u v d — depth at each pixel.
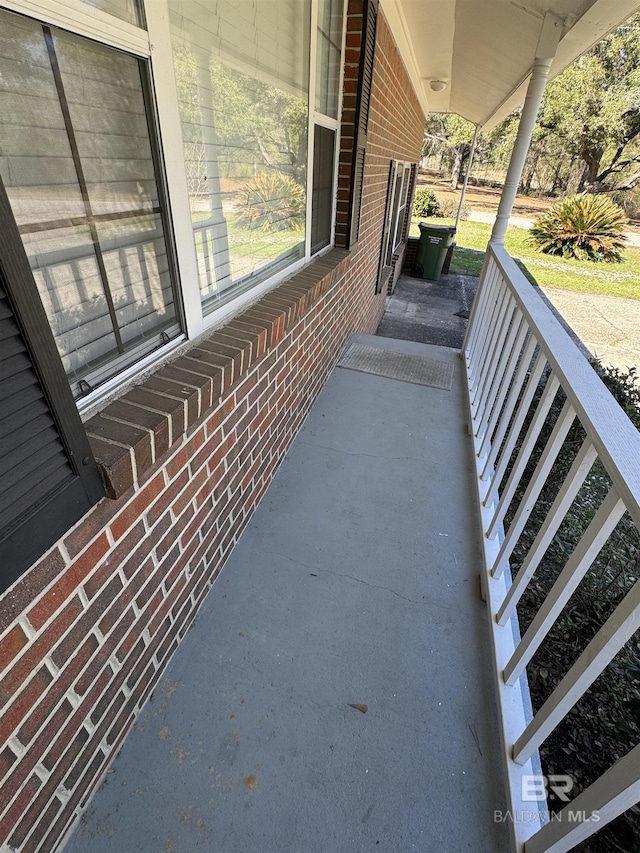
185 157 1.31
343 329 3.51
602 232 12.98
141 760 1.20
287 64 1.89
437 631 1.58
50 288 0.95
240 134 1.61
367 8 2.47
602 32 2.41
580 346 6.95
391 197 5.45
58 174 0.90
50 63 0.83
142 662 1.27
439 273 10.29
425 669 1.46
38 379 0.71
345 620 1.59
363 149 3.02
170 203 1.23
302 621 1.58
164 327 1.35
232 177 1.61
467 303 8.64
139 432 1.02
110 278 1.10
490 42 3.43
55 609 0.89
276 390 2.01
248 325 1.65
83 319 1.04
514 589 1.42
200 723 1.29
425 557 1.86
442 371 3.43
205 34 1.29
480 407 2.66
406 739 1.29
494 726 1.33
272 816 1.12
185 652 1.46
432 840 1.10
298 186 2.27
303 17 1.96
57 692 0.94
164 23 1.07
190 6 1.20
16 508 0.71
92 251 1.03
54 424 0.76
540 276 11.41
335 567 1.79
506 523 2.53
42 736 0.92
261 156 1.81
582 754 1.42
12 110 0.79
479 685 1.43
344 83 2.67
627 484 0.82
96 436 1.00
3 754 0.83
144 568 1.19
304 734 1.28
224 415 1.51
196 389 1.22
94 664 1.05
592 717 1.51
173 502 1.28
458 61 4.61
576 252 13.20
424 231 9.91
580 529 2.43
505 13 2.71
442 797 1.17
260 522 1.97
